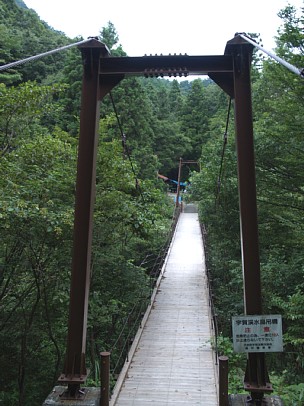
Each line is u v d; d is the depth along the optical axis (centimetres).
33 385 632
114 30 2036
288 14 555
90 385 538
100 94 371
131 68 372
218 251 1109
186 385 479
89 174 347
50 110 638
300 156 587
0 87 580
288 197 650
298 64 522
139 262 1160
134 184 699
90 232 340
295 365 611
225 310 845
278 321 312
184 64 370
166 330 691
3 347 645
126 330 802
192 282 1051
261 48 331
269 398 316
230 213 838
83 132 355
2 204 450
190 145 3400
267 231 677
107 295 716
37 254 574
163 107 3609
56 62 2359
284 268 656
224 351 577
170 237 1580
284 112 595
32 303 646
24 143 631
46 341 703
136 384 482
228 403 323
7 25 2520
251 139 344
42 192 547
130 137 1834
